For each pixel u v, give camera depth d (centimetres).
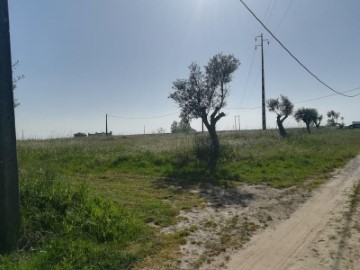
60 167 1644
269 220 940
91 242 701
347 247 741
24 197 792
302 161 1930
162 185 1338
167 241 759
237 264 665
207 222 898
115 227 777
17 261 612
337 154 2333
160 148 2253
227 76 2186
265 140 2931
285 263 671
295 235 825
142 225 837
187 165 1759
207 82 2198
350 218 945
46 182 884
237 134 3747
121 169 1666
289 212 1020
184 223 888
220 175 1535
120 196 1109
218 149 2098
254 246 755
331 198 1177
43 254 625
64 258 623
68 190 873
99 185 1278
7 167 665
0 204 662
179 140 2816
